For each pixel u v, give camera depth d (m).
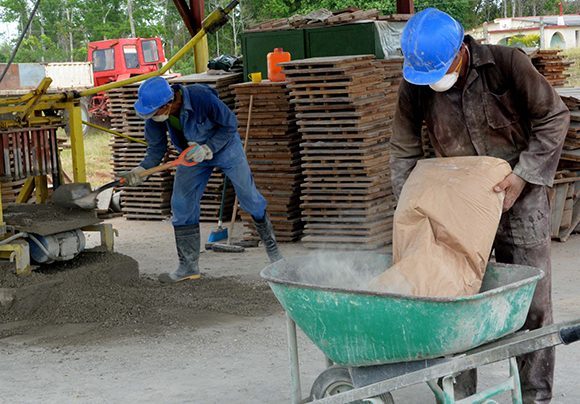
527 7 76.44
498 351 3.74
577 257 9.12
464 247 4.14
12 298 7.25
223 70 12.61
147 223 12.67
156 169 7.91
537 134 4.32
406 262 4.13
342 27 11.57
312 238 10.14
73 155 8.55
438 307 3.67
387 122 10.29
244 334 6.70
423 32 4.14
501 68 4.36
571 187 9.90
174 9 57.56
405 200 4.32
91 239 11.67
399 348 3.88
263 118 10.66
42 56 52.38
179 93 7.76
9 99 7.98
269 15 43.91
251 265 9.41
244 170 8.30
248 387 5.48
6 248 7.54
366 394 4.01
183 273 8.50
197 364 6.00
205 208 12.36
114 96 12.78
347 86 9.76
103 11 55.19
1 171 7.88
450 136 4.56
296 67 10.00
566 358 5.88
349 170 10.00
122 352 6.34
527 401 4.66
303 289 3.99
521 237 4.55
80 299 7.45
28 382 5.74
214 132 8.02
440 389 4.06
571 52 38.50
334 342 4.05
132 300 7.61
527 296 3.96
